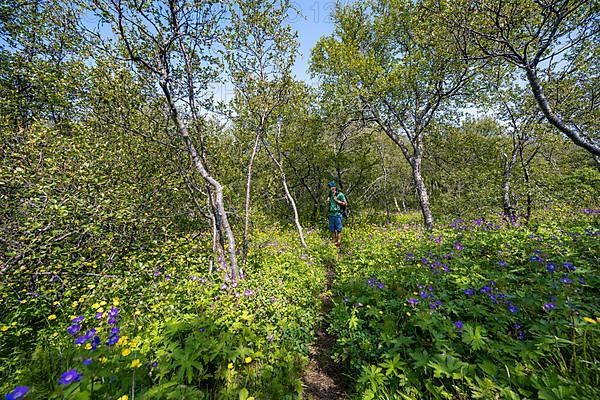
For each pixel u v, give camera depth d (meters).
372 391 2.58
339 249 9.20
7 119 5.02
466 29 5.57
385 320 3.51
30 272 3.75
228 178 8.33
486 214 9.65
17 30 6.22
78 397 2.07
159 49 4.38
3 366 2.75
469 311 3.29
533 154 11.19
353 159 15.40
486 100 10.27
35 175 4.11
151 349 2.83
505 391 2.12
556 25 4.82
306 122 13.44
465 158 13.12
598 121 8.77
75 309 3.75
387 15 11.38
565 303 2.97
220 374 2.73
